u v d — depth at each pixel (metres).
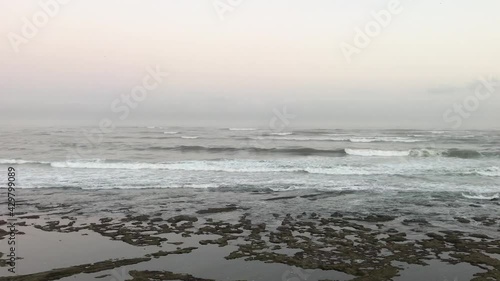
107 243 8.55
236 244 8.52
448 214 11.23
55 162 21.56
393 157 25.42
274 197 13.71
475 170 19.22
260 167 20.70
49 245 8.39
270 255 7.76
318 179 17.33
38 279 6.48
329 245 8.41
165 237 9.02
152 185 15.88
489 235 9.15
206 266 7.18
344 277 6.68
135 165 21.08
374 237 9.01
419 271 6.95
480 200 13.12
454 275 6.77
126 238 8.90
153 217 10.91
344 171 19.39
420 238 8.94
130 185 15.86
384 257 7.66
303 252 7.95
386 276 6.71
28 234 9.22
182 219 10.70
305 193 14.36
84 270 6.93
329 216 11.08
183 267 7.13
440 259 7.55
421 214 11.25
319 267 7.12
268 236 9.12
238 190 14.96
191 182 16.61
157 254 7.84
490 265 7.22
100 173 18.89
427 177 17.77
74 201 12.97
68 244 8.46
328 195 14.02
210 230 9.61
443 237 8.95
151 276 6.66
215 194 14.23
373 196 13.83
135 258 7.59
